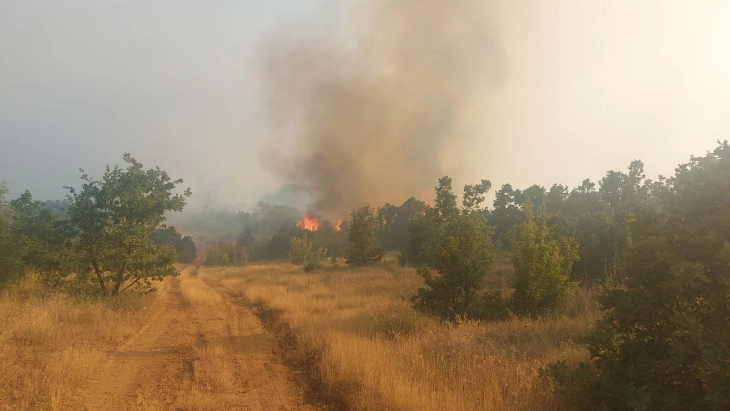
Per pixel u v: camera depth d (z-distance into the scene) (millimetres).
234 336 10617
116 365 7750
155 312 14766
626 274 4613
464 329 8773
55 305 10977
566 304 10984
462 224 11766
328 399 6043
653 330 4367
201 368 7586
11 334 8562
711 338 3682
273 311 14297
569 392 4637
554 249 10836
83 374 6738
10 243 13672
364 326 9586
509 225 39906
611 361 4578
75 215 14828
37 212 16422
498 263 22359
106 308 12461
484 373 5918
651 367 4148
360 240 33344
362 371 6398
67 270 14586
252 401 5996
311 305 14023
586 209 34250
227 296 20656
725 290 3908
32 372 6543
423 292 11547
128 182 15562
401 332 9023
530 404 4973
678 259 4078
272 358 8469
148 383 6738
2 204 14672
